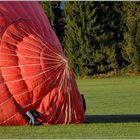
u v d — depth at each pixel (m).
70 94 44.06
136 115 51.78
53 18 163.88
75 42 156.25
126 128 40.84
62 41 164.12
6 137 36.66
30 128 41.16
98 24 154.75
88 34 155.25
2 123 42.66
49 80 43.44
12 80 42.84
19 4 46.03
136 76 150.25
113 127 41.41
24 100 42.88
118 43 156.12
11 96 42.75
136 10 153.25
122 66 157.25
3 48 43.38
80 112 44.56
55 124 43.56
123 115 51.97
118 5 154.62
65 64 44.12
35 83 43.06
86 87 104.06
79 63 156.00
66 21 158.38
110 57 155.38
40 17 46.84
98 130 39.75
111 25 155.25
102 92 88.88
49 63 43.75
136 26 152.50
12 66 43.09
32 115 42.88
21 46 43.81
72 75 45.16
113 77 150.75
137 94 82.81
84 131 39.25
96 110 59.50
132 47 152.50
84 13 154.75
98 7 154.00
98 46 156.00
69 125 42.97
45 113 43.25
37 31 45.19
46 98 43.38
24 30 44.69
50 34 46.28
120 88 97.88
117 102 70.00
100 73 156.50
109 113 55.41
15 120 42.75
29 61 43.44
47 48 44.34
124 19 154.88
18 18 44.94
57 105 43.50
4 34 43.81
